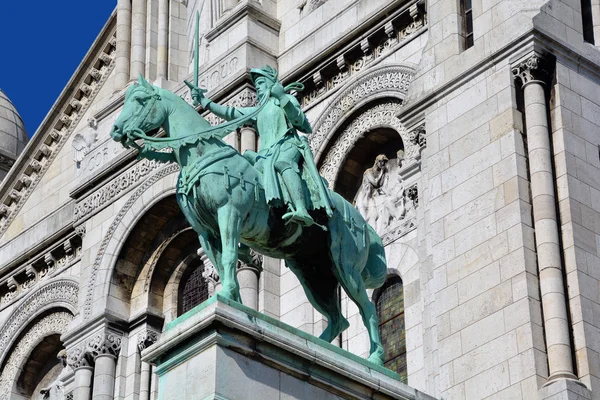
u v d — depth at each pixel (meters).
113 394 47.44
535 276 35.81
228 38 47.00
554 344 34.84
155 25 52.22
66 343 48.56
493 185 37.25
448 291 37.12
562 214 36.44
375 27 43.84
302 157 32.56
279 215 32.00
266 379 30.47
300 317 42.44
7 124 65.50
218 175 31.41
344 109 43.97
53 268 52.44
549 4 38.56
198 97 33.12
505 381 35.09
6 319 53.09
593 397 34.31
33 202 54.53
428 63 40.34
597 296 35.72
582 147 37.41
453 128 38.81
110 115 50.88
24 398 52.34
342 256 32.41
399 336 40.91
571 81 38.06
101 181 49.97
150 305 48.16
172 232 48.50
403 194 42.25
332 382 31.20
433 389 37.00
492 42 38.69
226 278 30.89
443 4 40.69
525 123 37.56
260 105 33.25
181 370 30.52
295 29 46.62
